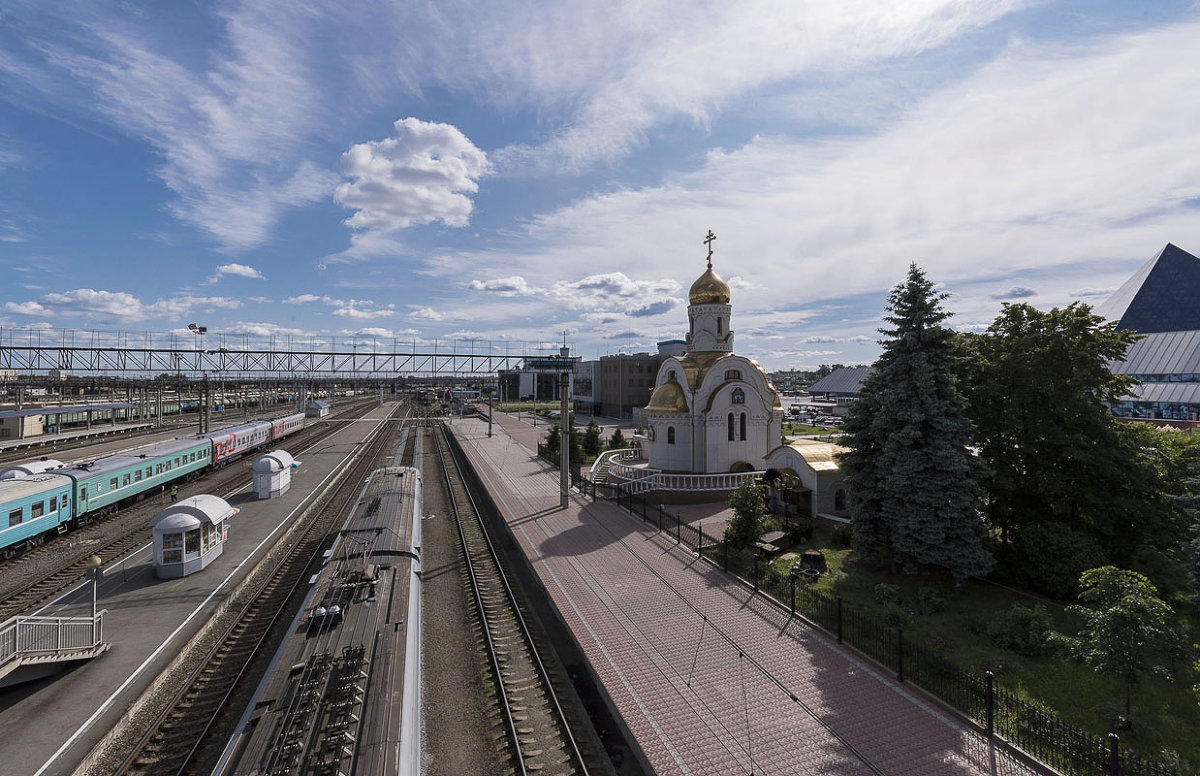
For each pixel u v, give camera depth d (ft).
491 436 246.88
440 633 64.59
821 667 52.70
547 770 42.83
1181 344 229.04
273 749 33.22
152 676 52.42
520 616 67.00
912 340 73.00
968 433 71.20
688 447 126.82
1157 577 64.59
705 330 132.57
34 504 88.17
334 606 51.21
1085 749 38.45
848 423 79.46
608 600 68.33
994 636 57.06
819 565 76.18
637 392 330.95
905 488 71.61
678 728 43.98
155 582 74.84
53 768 40.45
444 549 95.71
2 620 64.85
